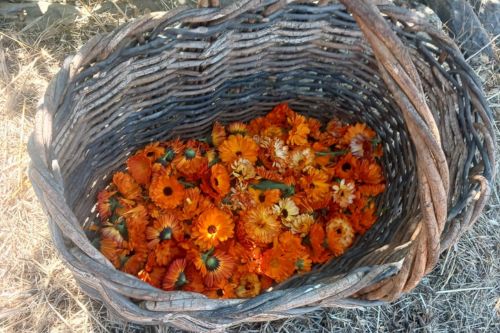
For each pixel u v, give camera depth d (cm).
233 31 77
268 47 81
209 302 61
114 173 86
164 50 76
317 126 93
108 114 78
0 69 101
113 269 60
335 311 86
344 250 85
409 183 83
